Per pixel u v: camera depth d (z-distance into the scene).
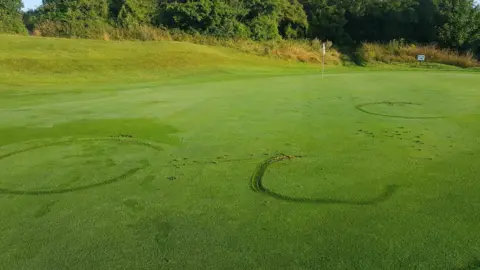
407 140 4.94
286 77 13.47
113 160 4.34
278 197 3.32
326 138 5.10
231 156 4.42
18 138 5.30
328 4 28.16
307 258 2.43
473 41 23.22
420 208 3.06
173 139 5.16
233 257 2.46
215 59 17.61
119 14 25.25
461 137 5.03
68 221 2.97
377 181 3.62
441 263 2.35
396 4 26.25
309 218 2.94
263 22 25.14
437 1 25.03
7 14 23.48
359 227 2.79
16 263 2.45
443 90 9.38
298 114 6.65
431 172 3.82
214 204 3.21
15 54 14.12
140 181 3.73
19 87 10.97
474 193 3.31
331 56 22.30
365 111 6.82
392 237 2.64
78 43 16.86
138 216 3.04
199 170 3.99
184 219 2.97
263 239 2.66
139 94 9.43
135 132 5.55
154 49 17.23
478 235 2.64
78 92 10.04
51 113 6.98
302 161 4.21
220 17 24.03
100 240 2.70
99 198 3.37
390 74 14.45
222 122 6.11
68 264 2.43
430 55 22.09
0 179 3.82
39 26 22.25
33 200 3.35
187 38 22.14
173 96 8.96
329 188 3.49
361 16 26.94
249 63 18.38
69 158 4.44
